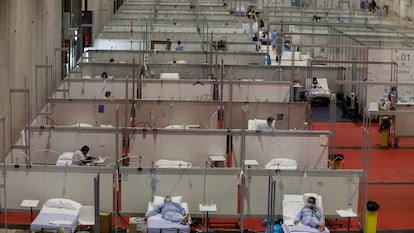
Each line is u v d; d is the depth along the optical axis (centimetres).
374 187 1888
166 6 3744
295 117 2125
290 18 3509
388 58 2481
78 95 2422
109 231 1466
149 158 1781
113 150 1795
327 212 1527
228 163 1783
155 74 2738
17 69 1984
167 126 2080
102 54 2919
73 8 3027
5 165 1498
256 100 2367
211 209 1461
